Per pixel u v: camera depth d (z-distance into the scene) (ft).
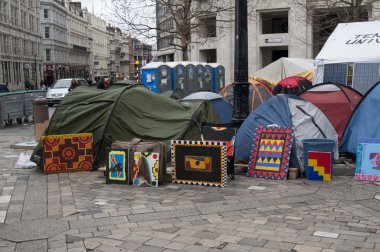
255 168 25.77
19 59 191.62
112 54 465.88
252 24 109.70
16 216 19.24
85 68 352.90
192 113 30.42
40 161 27.99
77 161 28.30
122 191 23.15
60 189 23.80
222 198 21.42
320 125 27.66
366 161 24.41
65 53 294.87
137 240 16.21
